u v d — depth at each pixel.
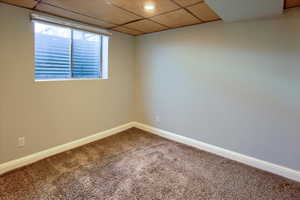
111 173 2.19
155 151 2.83
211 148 2.81
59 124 2.68
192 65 2.92
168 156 2.66
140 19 2.58
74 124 2.88
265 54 2.22
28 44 2.26
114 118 3.54
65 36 2.77
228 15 2.11
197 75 2.88
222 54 2.58
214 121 2.76
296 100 2.06
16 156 2.27
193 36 2.87
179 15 2.38
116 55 3.43
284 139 2.17
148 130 3.73
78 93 2.89
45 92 2.48
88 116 3.07
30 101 2.34
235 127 2.55
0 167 2.13
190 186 1.97
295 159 2.11
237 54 2.44
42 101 2.46
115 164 2.40
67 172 2.19
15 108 2.22
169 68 3.25
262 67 2.26
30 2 2.01
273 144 2.25
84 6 2.11
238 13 2.03
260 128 2.34
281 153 2.20
